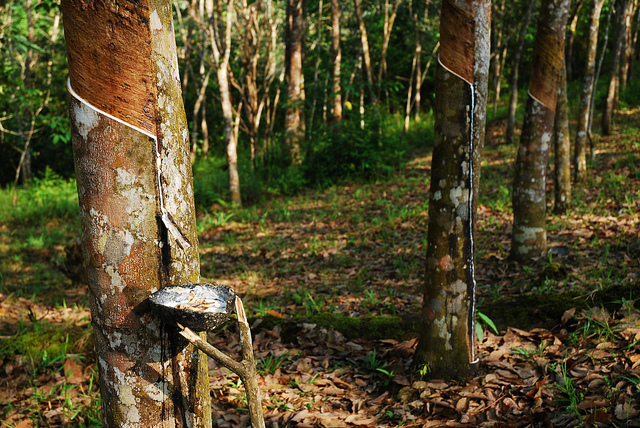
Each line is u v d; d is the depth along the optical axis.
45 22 16.30
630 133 12.68
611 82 12.87
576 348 3.21
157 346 1.71
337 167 12.54
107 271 1.65
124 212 1.62
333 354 3.83
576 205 7.24
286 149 13.84
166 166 1.69
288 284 5.92
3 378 3.79
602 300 3.60
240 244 8.11
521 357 3.26
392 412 2.94
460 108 2.89
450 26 2.82
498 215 7.44
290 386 3.43
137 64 1.57
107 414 1.78
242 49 13.69
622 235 5.59
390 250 6.65
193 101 21.02
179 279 1.75
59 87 17.09
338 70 14.80
